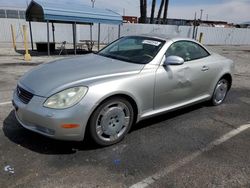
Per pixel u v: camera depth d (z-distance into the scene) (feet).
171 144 11.98
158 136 12.70
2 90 19.31
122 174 9.44
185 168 10.06
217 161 10.70
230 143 12.45
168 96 13.38
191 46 15.26
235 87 24.30
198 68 14.88
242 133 13.69
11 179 8.81
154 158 10.67
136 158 10.58
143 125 13.88
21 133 12.01
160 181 9.18
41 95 10.02
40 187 8.50
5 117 13.75
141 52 13.62
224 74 17.17
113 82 10.79
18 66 30.94
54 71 11.62
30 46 58.75
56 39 73.41
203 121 15.03
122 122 11.60
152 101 12.62
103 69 11.72
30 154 10.37
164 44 13.69
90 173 9.39
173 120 14.88
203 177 9.55
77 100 9.91
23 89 10.82
